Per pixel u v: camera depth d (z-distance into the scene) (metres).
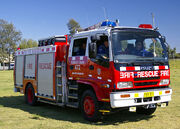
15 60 11.80
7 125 6.89
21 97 12.96
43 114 8.48
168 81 7.33
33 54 10.13
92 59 7.04
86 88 7.61
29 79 10.41
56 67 8.60
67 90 8.20
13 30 67.56
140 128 6.39
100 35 6.72
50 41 9.35
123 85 6.38
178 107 9.27
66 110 9.30
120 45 6.61
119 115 8.08
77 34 7.84
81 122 7.14
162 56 7.30
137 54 6.79
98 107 6.85
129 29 6.93
